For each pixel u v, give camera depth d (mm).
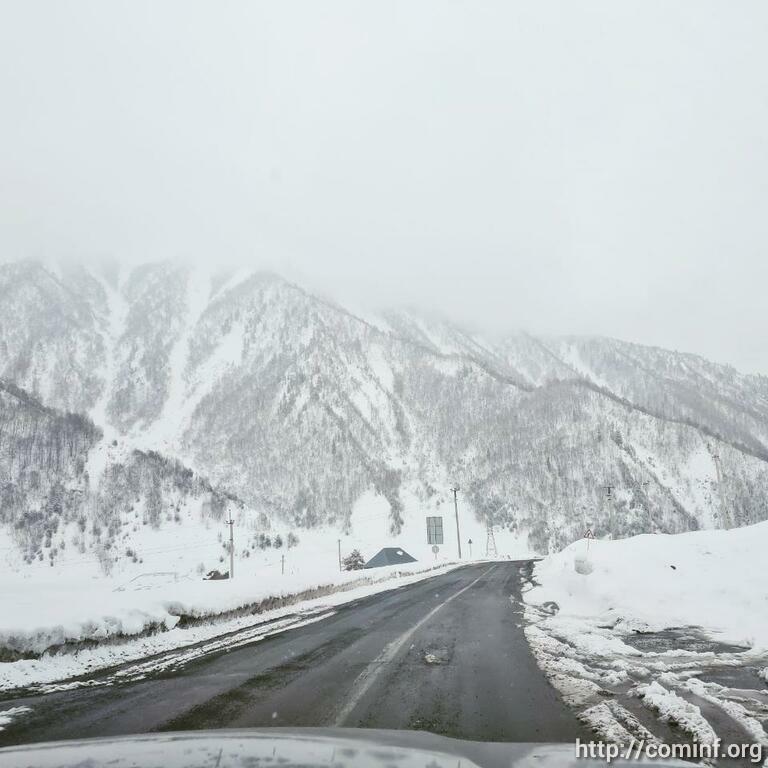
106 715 6145
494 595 21391
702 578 14477
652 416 185875
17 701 6965
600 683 7188
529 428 196375
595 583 17156
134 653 10484
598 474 163000
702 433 171375
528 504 159250
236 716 5945
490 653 9570
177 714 6086
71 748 4133
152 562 110188
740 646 9898
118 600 12664
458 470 190000
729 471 159625
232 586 18031
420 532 150875
